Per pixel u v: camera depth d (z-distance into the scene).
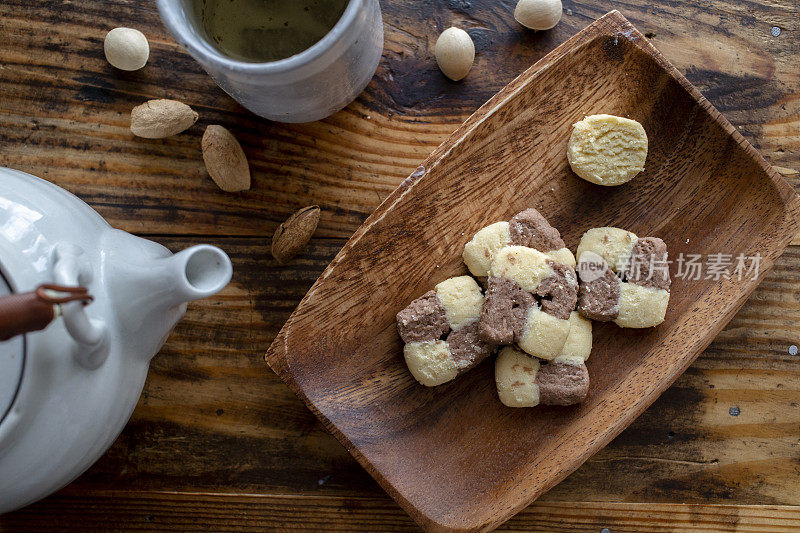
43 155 0.56
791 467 0.57
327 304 0.53
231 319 0.56
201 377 0.56
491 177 0.54
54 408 0.45
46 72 0.56
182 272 0.44
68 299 0.40
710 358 0.57
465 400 0.54
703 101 0.54
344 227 0.56
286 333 0.52
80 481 0.56
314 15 0.51
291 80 0.48
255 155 0.56
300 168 0.56
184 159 0.56
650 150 0.55
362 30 0.48
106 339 0.45
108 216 0.56
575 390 0.53
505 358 0.54
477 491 0.53
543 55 0.57
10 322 0.39
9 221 0.44
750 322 0.57
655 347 0.54
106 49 0.54
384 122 0.56
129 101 0.56
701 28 0.57
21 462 0.45
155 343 0.48
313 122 0.56
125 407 0.49
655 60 0.54
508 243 0.54
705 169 0.55
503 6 0.57
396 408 0.54
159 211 0.56
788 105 0.57
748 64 0.57
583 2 0.57
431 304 0.53
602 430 0.53
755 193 0.54
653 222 0.55
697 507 0.57
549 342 0.52
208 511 0.56
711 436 0.57
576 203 0.55
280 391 0.56
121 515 0.56
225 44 0.51
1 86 0.56
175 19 0.47
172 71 0.56
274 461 0.56
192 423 0.56
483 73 0.57
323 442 0.56
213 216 0.56
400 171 0.56
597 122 0.54
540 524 0.57
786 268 0.57
